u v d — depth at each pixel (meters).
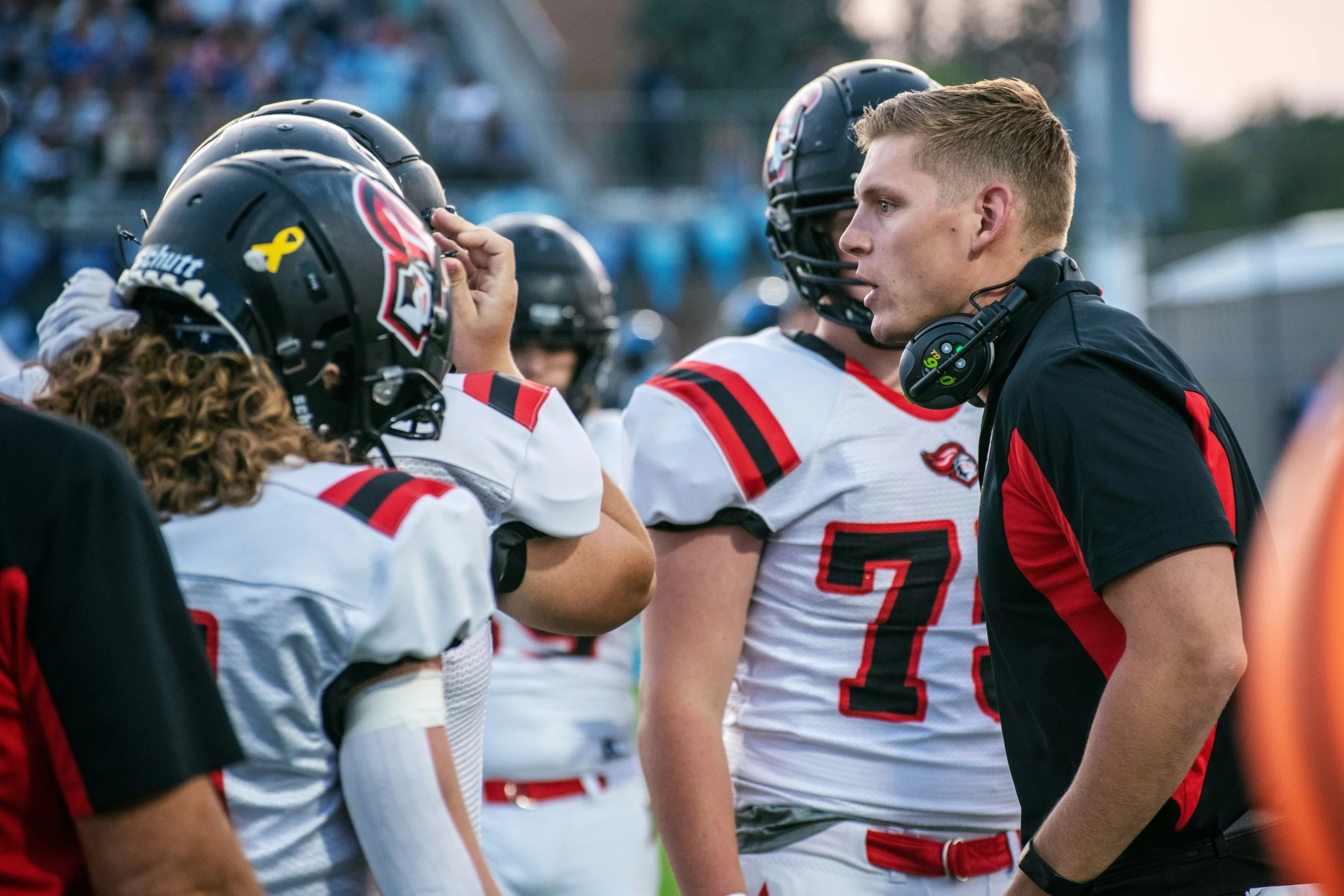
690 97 44.72
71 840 3.67
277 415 4.30
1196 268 33.78
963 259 5.77
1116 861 5.32
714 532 7.08
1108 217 26.52
